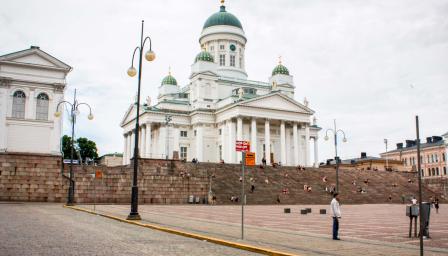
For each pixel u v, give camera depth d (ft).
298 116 319.68
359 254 47.37
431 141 434.71
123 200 176.65
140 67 99.25
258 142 322.96
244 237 62.44
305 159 336.90
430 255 47.44
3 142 187.11
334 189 232.73
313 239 61.57
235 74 366.02
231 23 376.89
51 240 52.95
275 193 214.48
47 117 196.75
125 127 380.37
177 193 188.44
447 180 283.79
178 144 328.29
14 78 192.34
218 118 321.52
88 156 418.51
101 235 60.54
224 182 213.46
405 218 112.06
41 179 166.91
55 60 199.41
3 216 90.74
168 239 59.57
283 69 368.89
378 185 265.95
